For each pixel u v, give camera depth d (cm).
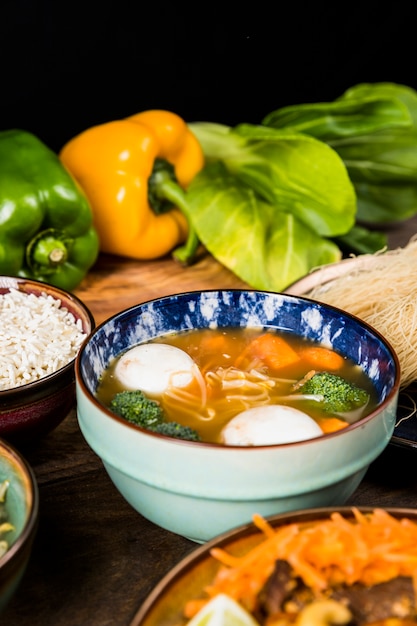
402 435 76
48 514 74
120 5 139
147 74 146
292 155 104
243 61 149
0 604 62
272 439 67
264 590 62
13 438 76
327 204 105
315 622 59
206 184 106
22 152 96
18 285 85
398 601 61
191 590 62
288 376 75
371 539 62
